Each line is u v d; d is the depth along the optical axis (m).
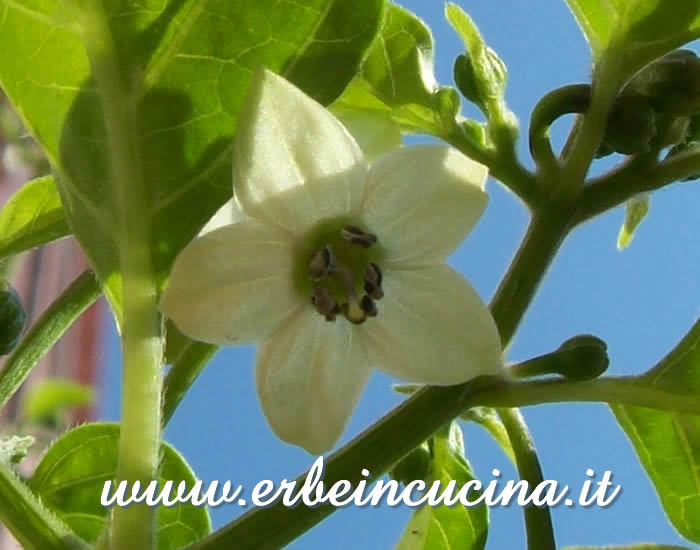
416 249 0.10
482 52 0.11
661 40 0.11
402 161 0.10
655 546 0.12
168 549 0.13
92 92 0.10
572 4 0.11
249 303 0.10
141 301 0.10
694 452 0.11
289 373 0.10
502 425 0.12
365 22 0.10
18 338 0.12
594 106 0.11
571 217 0.11
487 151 0.11
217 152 0.10
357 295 0.10
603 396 0.11
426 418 0.10
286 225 0.10
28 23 0.10
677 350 0.11
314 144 0.10
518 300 0.10
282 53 0.10
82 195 0.10
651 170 0.11
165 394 0.11
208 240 0.10
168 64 0.10
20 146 0.24
